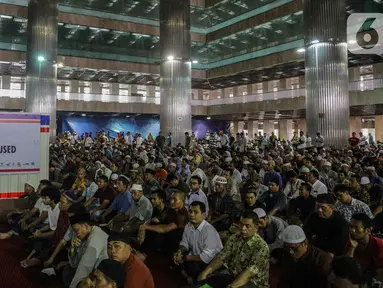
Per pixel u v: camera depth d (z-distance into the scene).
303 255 3.50
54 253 5.35
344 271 2.53
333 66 18.59
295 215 6.48
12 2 28.09
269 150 17.50
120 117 37.28
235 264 3.98
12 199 8.77
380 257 3.74
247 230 3.87
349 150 15.60
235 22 33.81
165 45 22.97
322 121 18.67
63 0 31.11
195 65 37.09
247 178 9.92
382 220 5.62
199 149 16.91
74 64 31.02
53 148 18.38
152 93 39.50
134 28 33.69
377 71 27.14
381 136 31.30
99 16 32.34
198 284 4.12
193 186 6.91
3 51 28.30
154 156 15.22
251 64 31.48
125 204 7.41
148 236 6.51
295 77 34.12
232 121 42.78
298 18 28.55
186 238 4.95
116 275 2.68
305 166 9.24
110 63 32.41
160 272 5.67
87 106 33.06
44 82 21.89
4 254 6.40
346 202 5.46
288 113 33.03
